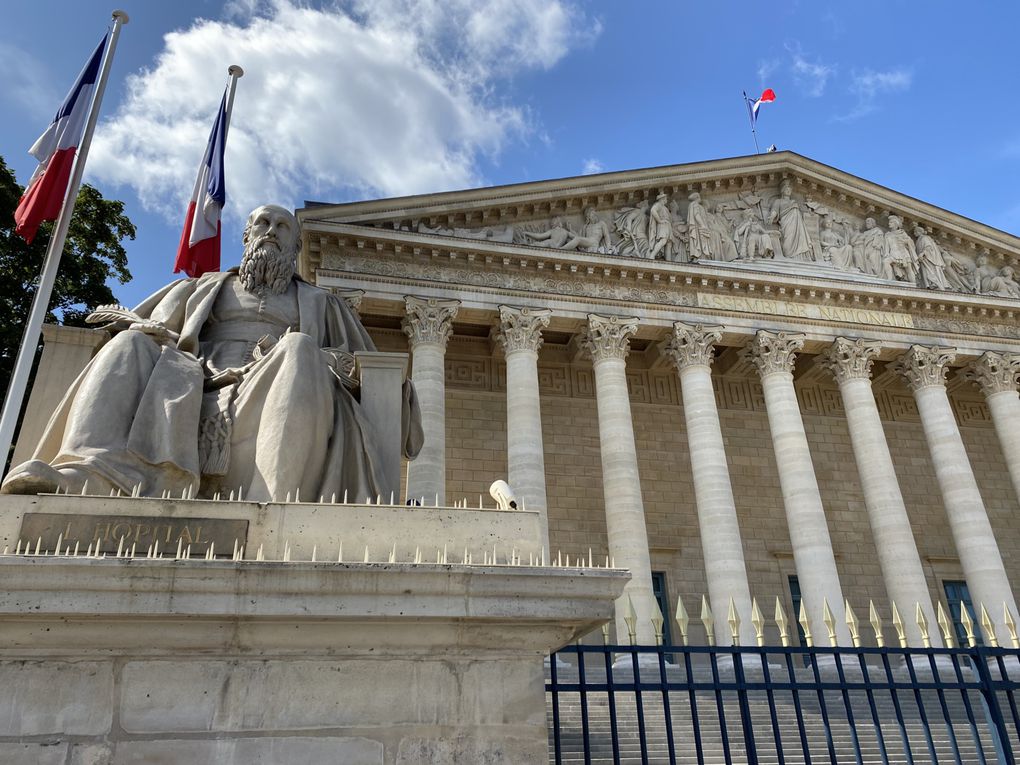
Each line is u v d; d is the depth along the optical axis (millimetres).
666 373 42656
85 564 4297
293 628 4578
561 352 41250
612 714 6027
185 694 4387
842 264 40250
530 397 33000
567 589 4926
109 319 7246
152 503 4965
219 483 5965
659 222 38219
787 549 39969
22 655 4285
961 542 34844
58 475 5156
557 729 5859
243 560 4508
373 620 4660
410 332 33469
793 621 38281
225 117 13914
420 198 35281
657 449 40969
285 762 4355
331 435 6477
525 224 37531
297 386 6172
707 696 21984
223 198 13375
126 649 4406
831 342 38031
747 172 40625
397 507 5293
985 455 45281
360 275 33562
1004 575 33656
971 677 27906
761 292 38062
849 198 41969
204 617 4422
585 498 38688
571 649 6246
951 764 15586
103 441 5641
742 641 29656
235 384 6582
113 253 34031
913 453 44219
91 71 13484
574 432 40000
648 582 30188
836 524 41312
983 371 39781
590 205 38469
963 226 42250
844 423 43875
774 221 40875
